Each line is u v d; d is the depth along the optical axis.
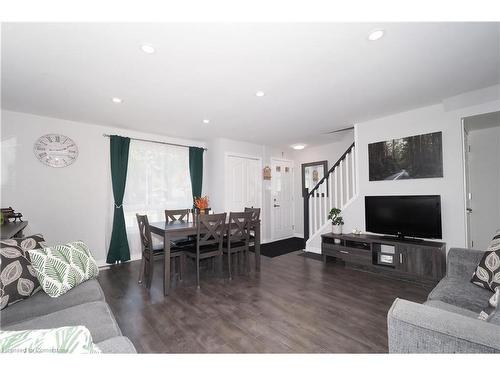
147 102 2.88
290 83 2.43
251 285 2.91
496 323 0.91
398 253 3.05
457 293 1.55
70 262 1.78
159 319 2.13
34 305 1.50
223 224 3.11
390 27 1.62
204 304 2.42
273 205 5.84
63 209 3.47
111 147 3.82
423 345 0.90
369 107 3.14
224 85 2.46
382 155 3.53
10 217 2.80
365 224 3.69
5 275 1.50
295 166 6.40
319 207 4.57
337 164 4.24
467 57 2.00
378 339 1.82
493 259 1.62
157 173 4.41
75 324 1.28
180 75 2.24
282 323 2.05
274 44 1.80
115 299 2.54
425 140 3.14
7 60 1.96
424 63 2.09
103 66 2.07
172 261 3.46
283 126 3.99
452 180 2.95
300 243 5.39
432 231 2.95
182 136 4.62
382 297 2.55
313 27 1.61
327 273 3.33
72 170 3.55
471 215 3.63
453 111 2.94
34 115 3.28
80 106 2.98
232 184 5.00
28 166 3.23
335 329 1.96
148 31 1.63
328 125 3.93
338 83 2.45
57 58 1.94
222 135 4.61
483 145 3.58
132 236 4.07
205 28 1.61
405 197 3.16
